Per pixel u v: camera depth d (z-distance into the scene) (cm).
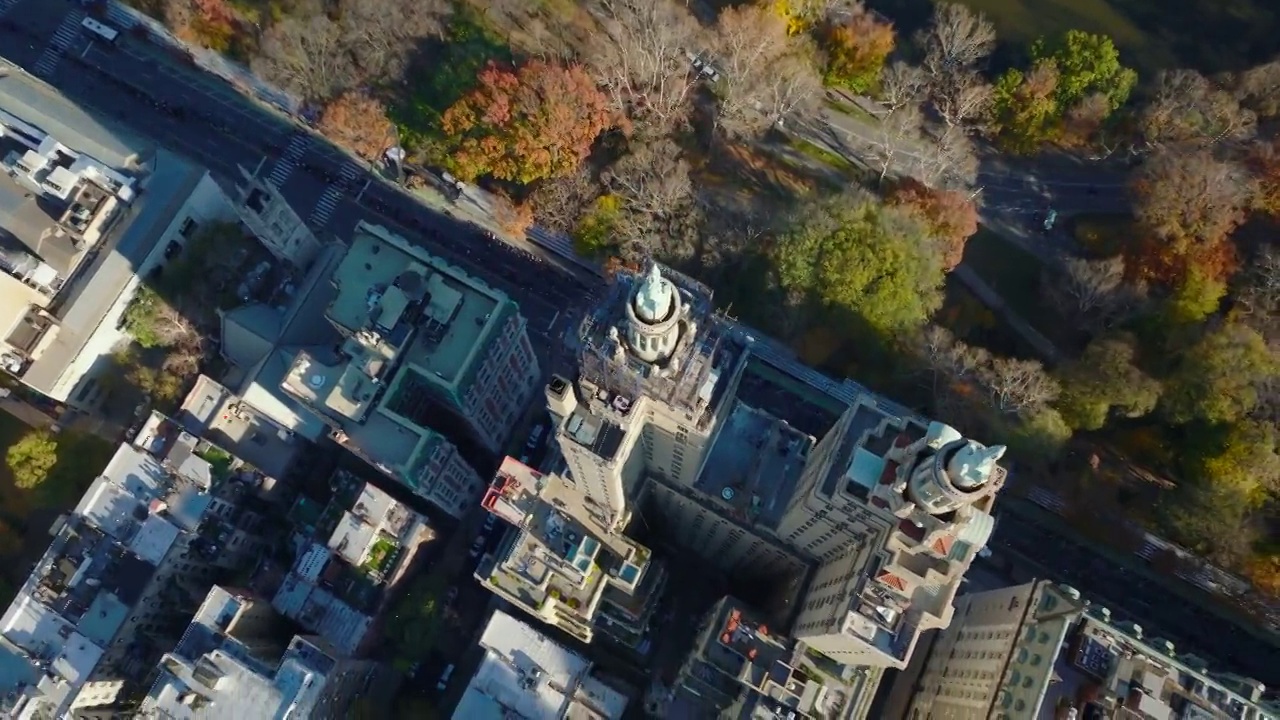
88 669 12962
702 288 9419
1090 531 15300
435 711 15100
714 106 18412
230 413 15288
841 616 9638
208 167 18550
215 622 13012
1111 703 11144
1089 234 16950
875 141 18325
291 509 15612
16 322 15075
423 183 18350
